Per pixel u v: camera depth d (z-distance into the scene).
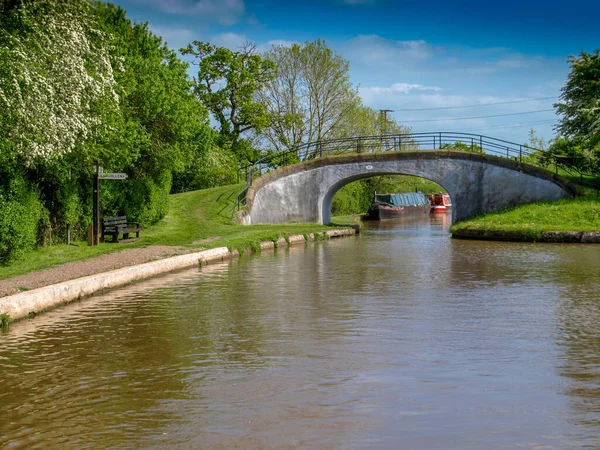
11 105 15.40
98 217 23.66
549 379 8.27
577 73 39.50
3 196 17.41
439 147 39.91
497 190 38.25
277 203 40.66
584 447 6.21
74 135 17.09
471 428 6.69
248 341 10.29
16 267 17.09
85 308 13.09
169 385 8.13
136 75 26.12
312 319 11.95
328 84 55.75
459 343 10.06
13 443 6.42
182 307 13.18
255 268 20.03
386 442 6.36
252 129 56.50
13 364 9.09
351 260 22.50
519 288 15.59
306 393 7.78
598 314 12.30
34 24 16.52
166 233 28.92
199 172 48.16
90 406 7.42
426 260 22.39
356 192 67.19
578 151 47.88
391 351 9.61
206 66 54.84
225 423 6.87
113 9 29.84
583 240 29.72
